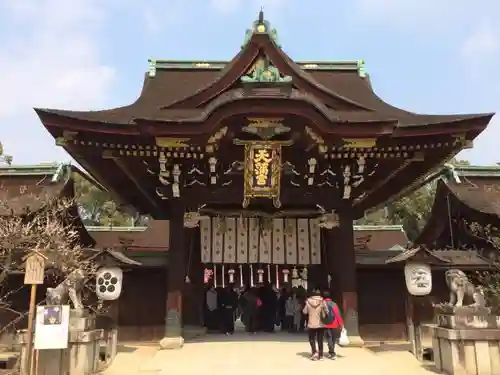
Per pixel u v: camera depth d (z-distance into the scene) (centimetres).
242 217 1733
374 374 1080
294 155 1507
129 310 1599
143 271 1628
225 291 1905
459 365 1052
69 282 1101
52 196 1562
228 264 1872
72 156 1441
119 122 1332
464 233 1912
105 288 1302
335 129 1349
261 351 1360
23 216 1443
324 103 1486
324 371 1103
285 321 1966
